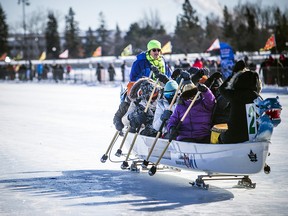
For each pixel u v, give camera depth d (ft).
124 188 33.53
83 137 56.39
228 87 31.37
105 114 80.33
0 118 77.92
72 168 40.24
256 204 29.22
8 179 36.63
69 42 427.33
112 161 41.42
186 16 345.10
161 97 37.22
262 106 31.14
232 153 31.12
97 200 30.60
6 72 230.27
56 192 32.73
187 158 33.81
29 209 28.94
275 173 37.04
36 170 39.63
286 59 117.19
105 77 183.11
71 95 126.93
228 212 27.73
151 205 29.35
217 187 33.50
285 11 322.75
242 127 31.04
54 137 56.80
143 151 38.06
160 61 42.55
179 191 32.53
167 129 34.47
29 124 69.46
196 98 33.42
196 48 324.19
